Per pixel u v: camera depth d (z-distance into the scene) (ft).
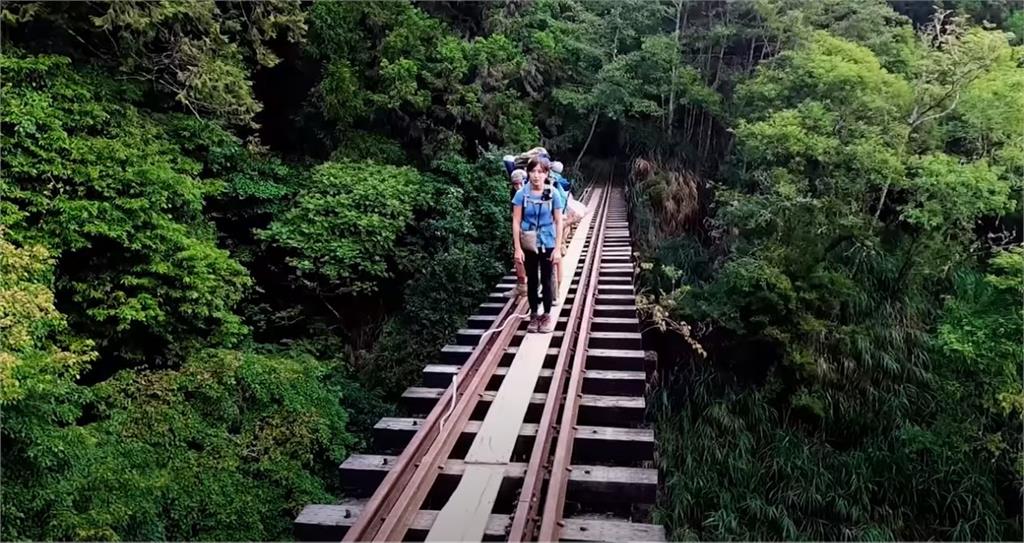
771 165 49.98
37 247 19.12
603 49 69.62
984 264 45.68
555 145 67.82
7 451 16.48
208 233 29.96
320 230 34.63
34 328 18.20
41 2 25.72
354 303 39.09
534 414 17.57
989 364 33.06
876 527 32.83
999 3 66.39
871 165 43.01
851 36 57.82
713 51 72.38
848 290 40.68
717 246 53.16
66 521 15.83
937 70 45.91
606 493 13.19
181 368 24.57
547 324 23.21
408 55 48.34
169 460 21.03
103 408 21.57
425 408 18.24
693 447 37.99
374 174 39.27
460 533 11.09
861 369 39.60
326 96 41.63
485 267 38.60
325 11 42.60
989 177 39.50
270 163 38.04
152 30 28.60
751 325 40.52
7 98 22.65
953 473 34.30
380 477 13.79
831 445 38.50
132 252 24.38
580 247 38.58
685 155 67.10
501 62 54.03
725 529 32.65
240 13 36.68
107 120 26.84
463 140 48.49
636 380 19.29
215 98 30.71
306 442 24.21
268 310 35.63
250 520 20.92
